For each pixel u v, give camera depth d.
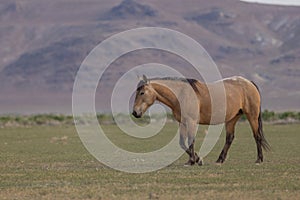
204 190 52.91
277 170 65.94
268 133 137.00
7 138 127.56
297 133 136.38
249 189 53.38
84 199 49.41
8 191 52.84
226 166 69.81
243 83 71.62
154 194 50.31
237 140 116.81
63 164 74.06
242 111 71.38
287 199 49.03
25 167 70.81
